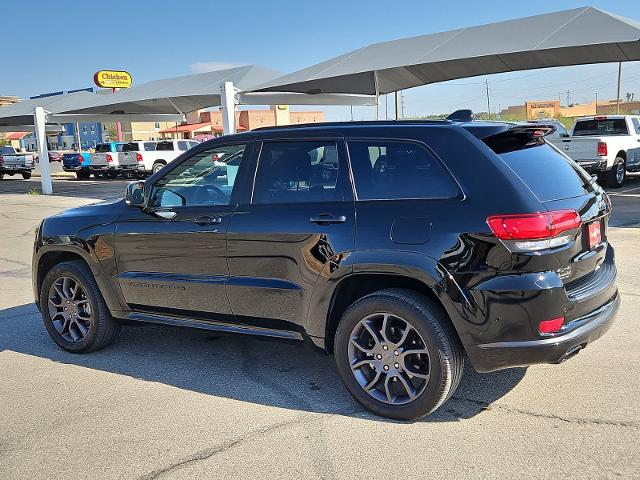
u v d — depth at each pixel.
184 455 3.45
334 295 3.89
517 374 4.38
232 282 4.32
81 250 5.07
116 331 5.28
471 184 3.53
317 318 4.00
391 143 3.84
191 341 5.49
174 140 33.41
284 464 3.31
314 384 4.41
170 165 4.73
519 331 3.38
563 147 16.42
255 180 4.30
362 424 3.74
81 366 4.96
